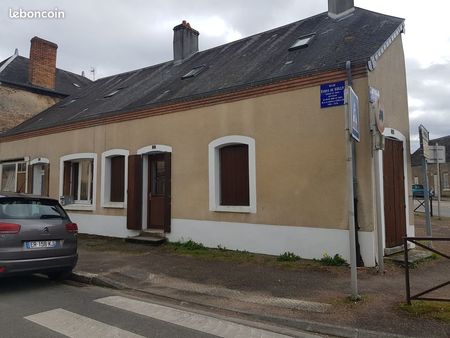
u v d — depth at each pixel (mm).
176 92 11156
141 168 11359
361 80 7641
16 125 18312
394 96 8898
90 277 7133
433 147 10656
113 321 4930
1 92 17984
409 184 9250
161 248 9914
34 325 4758
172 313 5277
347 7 11141
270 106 8797
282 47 10797
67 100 18312
